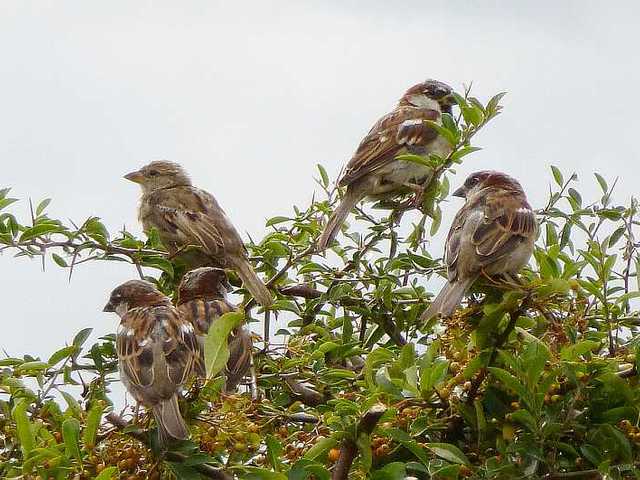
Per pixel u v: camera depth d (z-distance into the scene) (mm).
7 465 8375
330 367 10891
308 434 8703
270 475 7840
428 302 11219
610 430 8305
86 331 9797
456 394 8734
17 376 9438
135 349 9008
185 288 11188
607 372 8406
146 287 10242
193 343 9258
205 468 8047
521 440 8281
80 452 7922
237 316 8078
